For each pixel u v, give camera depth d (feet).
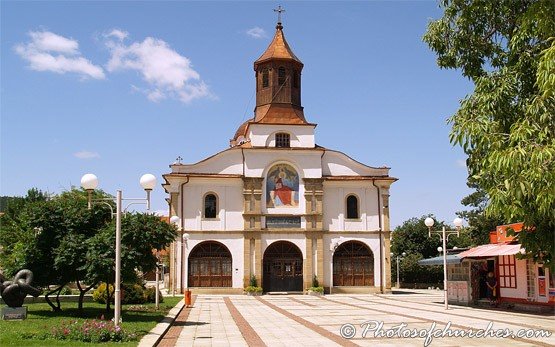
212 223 148.36
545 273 84.89
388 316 81.20
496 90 38.70
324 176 154.10
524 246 38.19
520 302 91.40
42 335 50.06
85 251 68.85
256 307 102.27
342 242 151.94
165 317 75.92
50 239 71.00
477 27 43.37
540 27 33.58
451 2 44.04
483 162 35.68
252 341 55.06
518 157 31.50
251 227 148.36
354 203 155.02
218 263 147.43
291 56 161.68
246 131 173.47
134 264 68.23
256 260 147.23
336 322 73.41
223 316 83.61
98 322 54.44
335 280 150.71
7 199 153.79
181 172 149.28
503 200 33.37
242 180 150.30
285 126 154.40
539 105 33.88
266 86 160.66
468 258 102.22
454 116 39.88
